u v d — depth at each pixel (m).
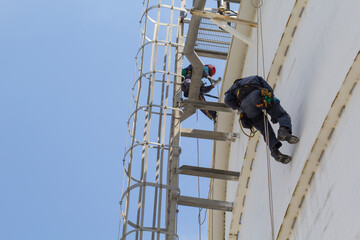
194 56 13.54
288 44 10.53
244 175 12.14
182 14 14.57
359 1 7.76
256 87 9.28
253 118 9.41
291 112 9.76
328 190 7.83
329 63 8.48
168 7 13.59
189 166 12.45
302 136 8.94
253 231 11.20
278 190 9.76
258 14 13.13
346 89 7.62
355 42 7.66
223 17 12.55
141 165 11.38
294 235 8.89
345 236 7.10
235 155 14.13
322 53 8.84
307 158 8.37
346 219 7.16
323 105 8.34
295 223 8.90
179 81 13.80
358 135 7.23
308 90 9.14
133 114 12.05
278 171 9.96
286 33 10.41
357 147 7.21
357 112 7.36
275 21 11.65
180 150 12.48
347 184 7.30
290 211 8.89
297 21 10.22
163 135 11.60
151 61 12.68
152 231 10.43
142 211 10.54
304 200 8.66
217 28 15.45
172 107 13.15
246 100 9.25
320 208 8.01
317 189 8.22
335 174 7.71
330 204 7.70
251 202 11.69
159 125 12.20
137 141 11.77
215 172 12.64
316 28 9.29
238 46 13.95
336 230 7.39
